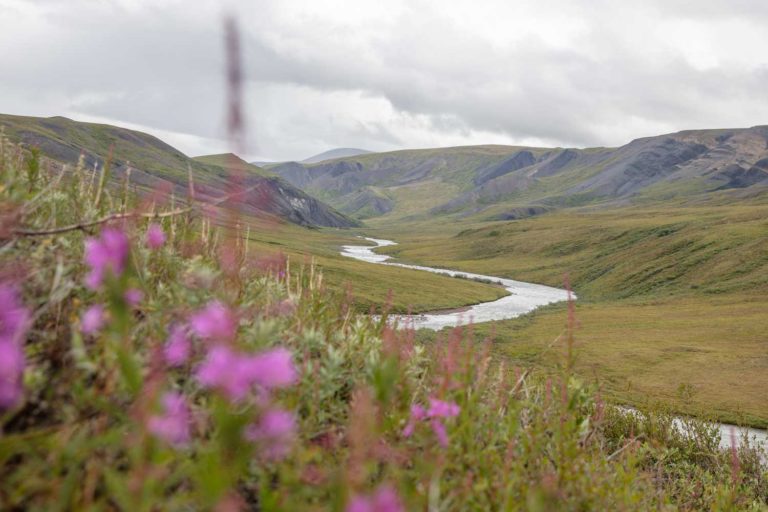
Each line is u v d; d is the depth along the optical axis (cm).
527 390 289
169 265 253
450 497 184
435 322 7012
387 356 231
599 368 5209
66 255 224
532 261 17425
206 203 258
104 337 172
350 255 18750
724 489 603
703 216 18012
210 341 175
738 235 13250
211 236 277
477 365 253
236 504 139
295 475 157
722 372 5184
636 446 358
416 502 177
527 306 10206
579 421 305
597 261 15412
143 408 131
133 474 128
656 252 14062
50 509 125
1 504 124
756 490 984
